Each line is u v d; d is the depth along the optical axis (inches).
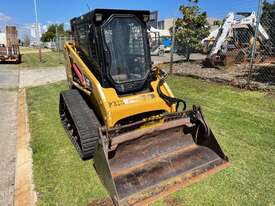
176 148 138.1
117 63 139.1
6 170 138.5
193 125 140.3
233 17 486.0
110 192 111.0
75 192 118.0
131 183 114.9
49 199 114.1
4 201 114.7
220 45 489.1
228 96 270.7
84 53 161.6
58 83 374.0
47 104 257.6
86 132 136.9
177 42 616.1
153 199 109.2
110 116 124.7
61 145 162.9
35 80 411.2
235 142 164.2
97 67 140.7
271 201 111.7
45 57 871.7
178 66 520.4
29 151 156.6
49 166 138.9
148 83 150.4
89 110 147.5
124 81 139.9
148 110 135.5
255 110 225.3
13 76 457.7
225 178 126.0
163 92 147.6
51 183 124.7
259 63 521.7
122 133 118.3
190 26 582.2
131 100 132.8
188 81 350.9
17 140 173.3
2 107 256.5
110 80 135.8
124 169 122.6
